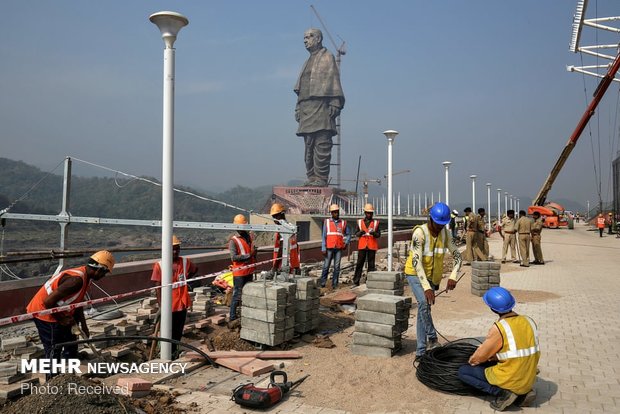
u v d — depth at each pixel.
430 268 6.47
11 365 5.57
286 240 8.69
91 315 8.64
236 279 8.47
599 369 6.34
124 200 79.44
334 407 5.00
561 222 57.84
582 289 13.26
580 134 47.50
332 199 153.88
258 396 4.93
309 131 189.00
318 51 194.12
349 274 15.62
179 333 7.19
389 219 13.98
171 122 6.42
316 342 7.41
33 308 5.81
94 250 9.95
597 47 33.75
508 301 5.05
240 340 7.28
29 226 50.31
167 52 6.36
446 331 8.38
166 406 4.94
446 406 5.04
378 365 6.40
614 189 53.81
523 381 4.86
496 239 38.19
